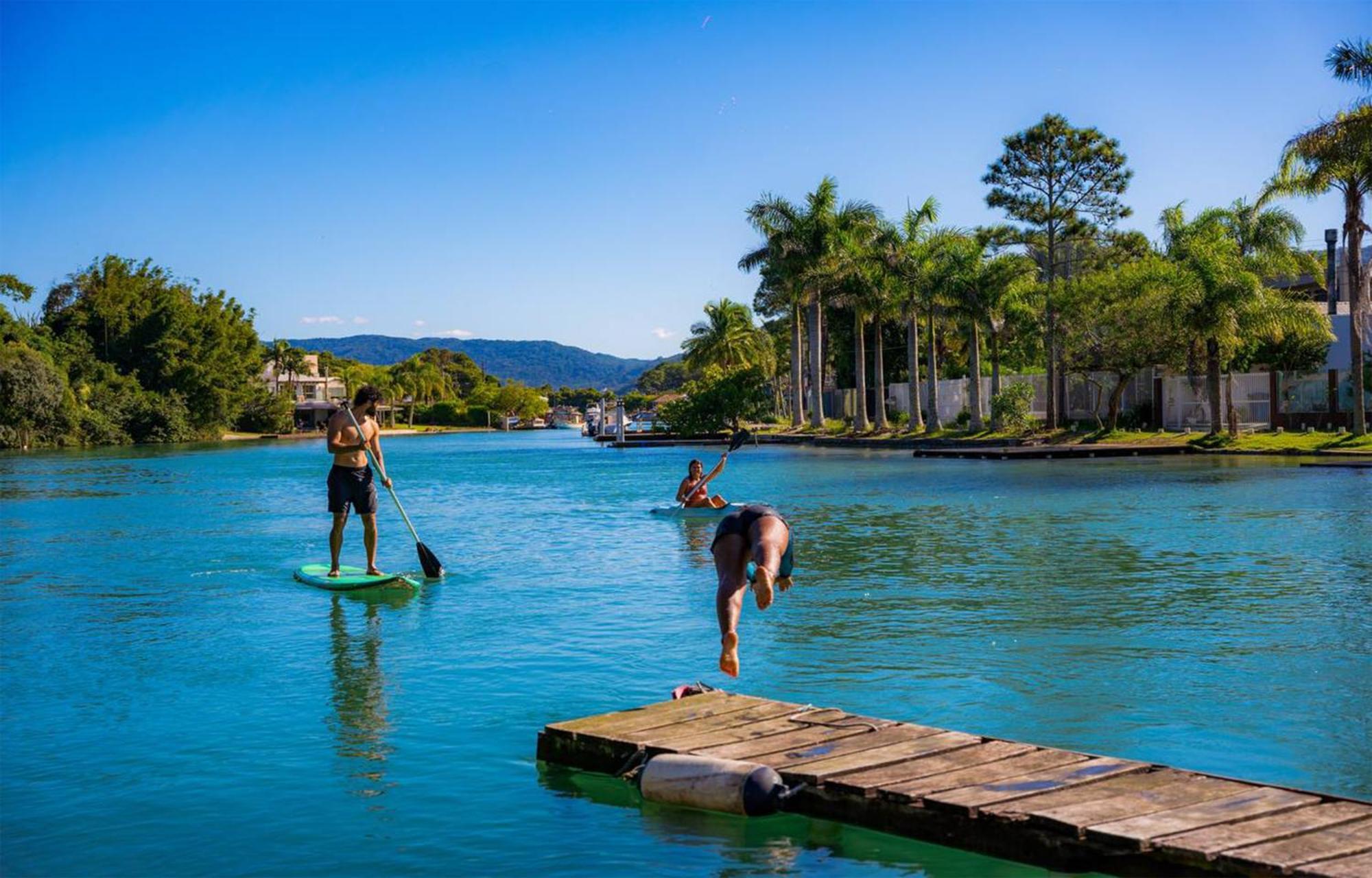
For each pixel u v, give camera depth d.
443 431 153.50
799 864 6.05
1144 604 12.82
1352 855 5.41
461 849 6.29
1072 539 18.84
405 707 9.04
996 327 60.16
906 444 56.06
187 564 17.77
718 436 74.50
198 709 9.05
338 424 15.16
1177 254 51.12
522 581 15.30
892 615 12.33
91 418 91.56
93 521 25.73
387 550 19.12
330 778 7.43
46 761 7.80
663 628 11.88
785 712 8.10
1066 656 10.30
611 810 6.87
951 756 7.03
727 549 7.40
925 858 6.11
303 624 12.45
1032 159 57.38
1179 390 55.16
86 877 5.96
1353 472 33.66
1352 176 39.47
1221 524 20.67
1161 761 7.36
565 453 68.19
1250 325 44.72
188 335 108.38
